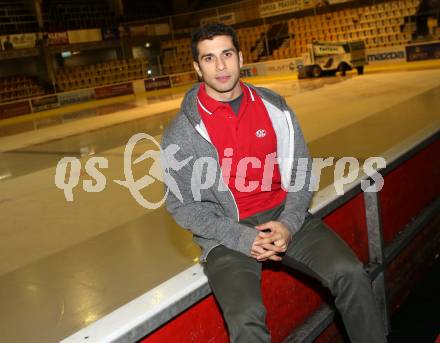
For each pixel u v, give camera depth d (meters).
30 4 21.22
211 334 1.97
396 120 6.34
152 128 9.87
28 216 4.47
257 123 1.93
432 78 11.31
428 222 3.43
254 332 1.65
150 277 2.76
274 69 18.92
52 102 18.45
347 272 1.83
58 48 20.62
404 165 3.14
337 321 2.65
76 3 23.06
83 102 19.20
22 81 20.58
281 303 2.31
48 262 3.25
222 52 1.85
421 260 3.33
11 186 5.97
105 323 1.65
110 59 24.45
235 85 1.89
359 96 9.96
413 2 17.98
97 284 2.78
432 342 2.65
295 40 20.94
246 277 1.78
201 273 1.90
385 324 2.80
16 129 14.45
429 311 2.94
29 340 2.34
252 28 21.84
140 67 23.02
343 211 2.58
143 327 1.65
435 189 3.59
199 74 1.97
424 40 16.14
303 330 2.37
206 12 22.75
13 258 3.44
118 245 3.33
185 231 3.37
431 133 3.37
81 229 3.84
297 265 1.99
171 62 23.52
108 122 12.43
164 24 23.41
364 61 15.71
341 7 20.55
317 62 16.66
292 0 20.05
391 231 3.01
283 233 1.84
